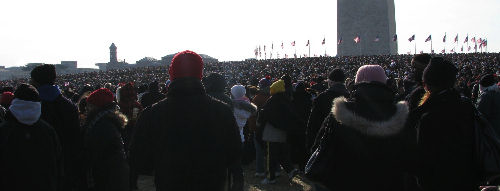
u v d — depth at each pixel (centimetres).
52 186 510
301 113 907
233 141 373
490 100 779
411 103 490
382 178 368
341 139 384
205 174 356
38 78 578
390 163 367
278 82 834
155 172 367
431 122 398
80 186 571
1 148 486
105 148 552
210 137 361
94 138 553
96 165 553
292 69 5169
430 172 388
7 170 485
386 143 366
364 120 366
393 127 362
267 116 829
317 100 589
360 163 373
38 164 495
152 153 370
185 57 375
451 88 418
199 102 366
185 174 353
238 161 378
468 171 393
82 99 783
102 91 580
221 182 365
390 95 386
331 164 392
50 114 569
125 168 569
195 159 355
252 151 1080
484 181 412
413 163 371
